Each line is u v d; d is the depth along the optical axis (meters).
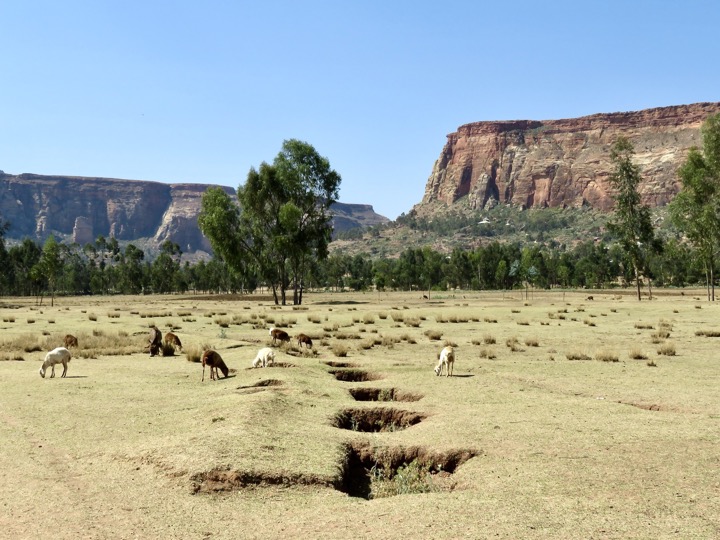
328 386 17.62
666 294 105.69
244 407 13.93
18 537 7.65
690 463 10.00
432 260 192.75
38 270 103.12
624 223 81.94
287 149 81.12
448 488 9.71
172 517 8.25
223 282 173.50
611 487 8.97
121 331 37.38
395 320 46.25
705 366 21.86
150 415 14.20
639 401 15.64
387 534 7.49
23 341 29.50
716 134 75.94
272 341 30.28
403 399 16.78
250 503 8.77
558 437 11.69
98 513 8.41
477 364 22.61
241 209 84.44
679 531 7.38
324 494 9.16
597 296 99.44
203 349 27.17
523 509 8.17
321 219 82.31
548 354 26.06
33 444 11.85
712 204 75.12
